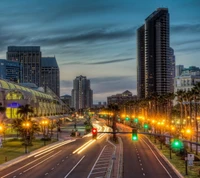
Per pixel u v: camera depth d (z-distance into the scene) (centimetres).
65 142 15350
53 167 8550
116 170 8044
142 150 12181
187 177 7138
